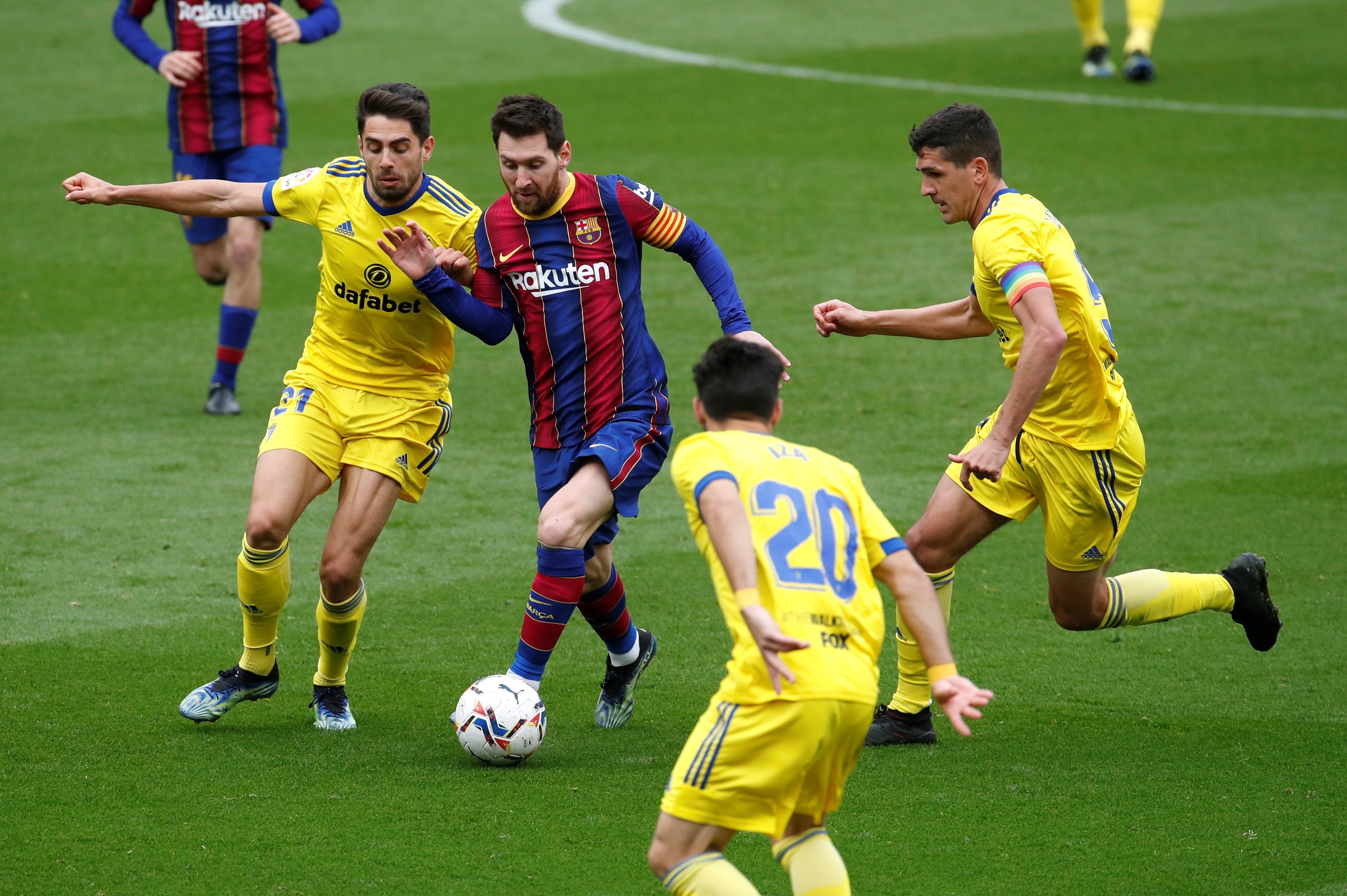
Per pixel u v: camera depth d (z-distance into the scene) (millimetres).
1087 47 69688
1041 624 21641
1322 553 24375
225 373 31984
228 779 15789
